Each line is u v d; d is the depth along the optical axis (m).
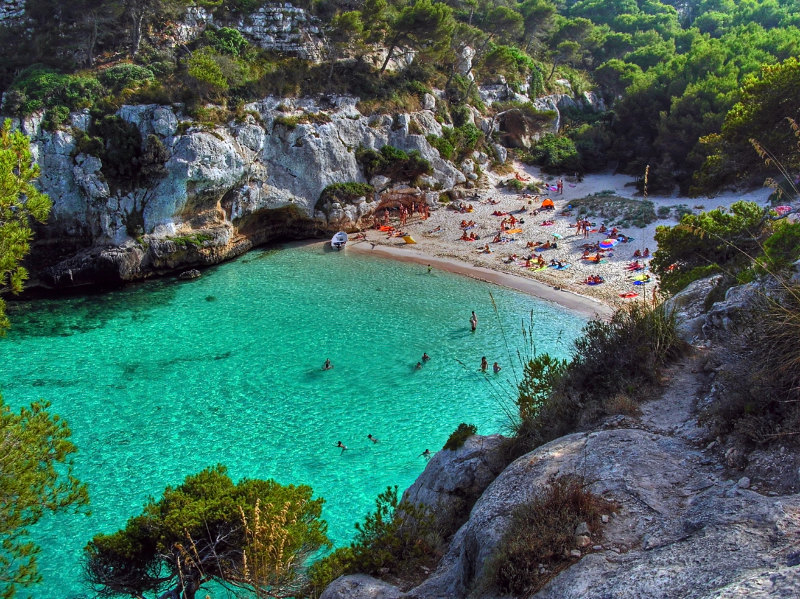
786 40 81.31
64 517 25.50
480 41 90.81
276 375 38.19
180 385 36.97
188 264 58.72
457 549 13.85
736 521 9.62
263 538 12.36
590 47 113.81
